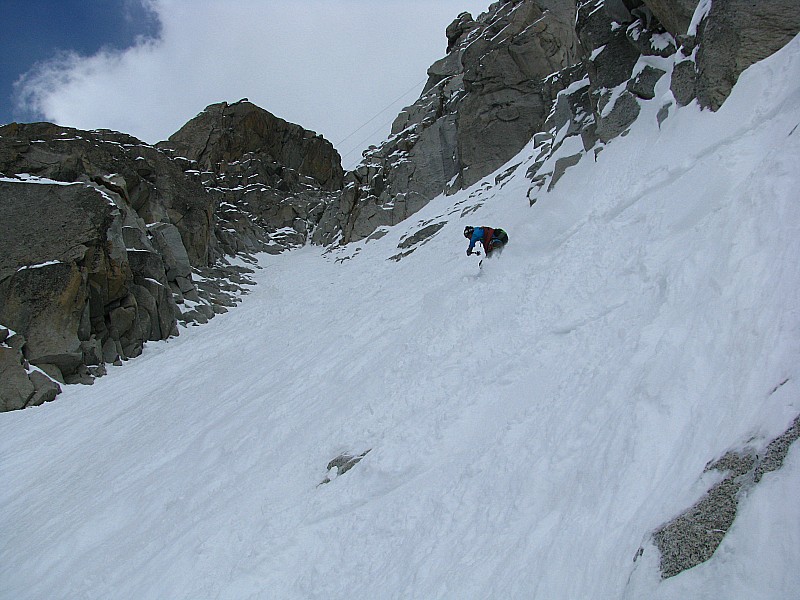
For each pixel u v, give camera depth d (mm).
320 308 19141
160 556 6430
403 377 7633
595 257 7172
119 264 19469
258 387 11719
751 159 6012
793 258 3943
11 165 22719
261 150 46438
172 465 9344
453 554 4148
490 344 7062
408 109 34906
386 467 5852
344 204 33438
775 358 3340
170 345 20609
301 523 5824
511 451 4766
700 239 5398
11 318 17375
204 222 27875
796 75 6543
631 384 4262
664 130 8555
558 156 11469
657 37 9875
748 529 2428
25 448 13625
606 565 2949
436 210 25969
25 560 8172
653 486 3270
